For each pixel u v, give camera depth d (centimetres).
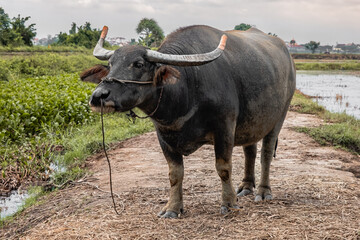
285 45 621
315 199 510
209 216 461
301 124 1172
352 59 6962
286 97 564
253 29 639
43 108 1060
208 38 467
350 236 398
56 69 2453
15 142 930
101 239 420
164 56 386
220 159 449
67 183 677
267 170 527
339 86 2938
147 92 386
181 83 408
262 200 509
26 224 515
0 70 2144
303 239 394
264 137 542
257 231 414
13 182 717
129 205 518
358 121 1255
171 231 428
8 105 1030
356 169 707
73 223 470
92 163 802
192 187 577
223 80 443
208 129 442
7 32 4003
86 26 5044
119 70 373
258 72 489
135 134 1038
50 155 851
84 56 3184
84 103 1186
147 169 714
